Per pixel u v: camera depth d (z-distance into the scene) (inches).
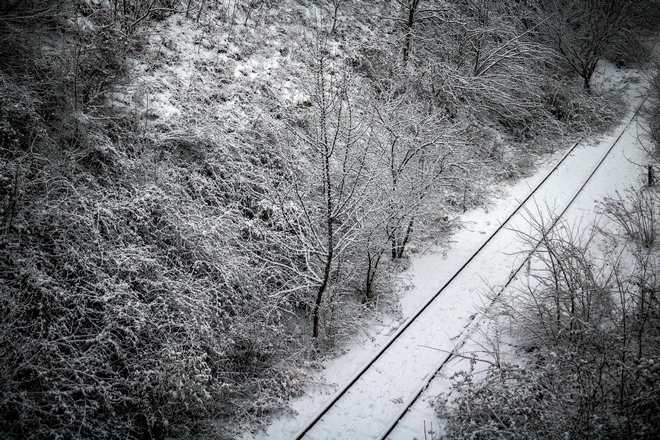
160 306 332.2
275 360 361.7
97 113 381.7
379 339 400.2
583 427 281.4
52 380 269.1
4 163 310.7
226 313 355.3
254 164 455.8
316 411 330.6
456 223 552.7
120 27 447.8
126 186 368.2
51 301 295.9
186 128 420.2
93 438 271.6
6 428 251.4
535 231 526.3
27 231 303.3
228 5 566.9
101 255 319.6
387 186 446.9
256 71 528.1
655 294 346.9
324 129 352.2
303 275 376.5
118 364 307.0
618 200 558.9
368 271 434.0
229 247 382.6
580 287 355.6
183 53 491.2
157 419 293.4
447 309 427.8
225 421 326.6
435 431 316.2
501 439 292.0
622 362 292.5
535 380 316.2
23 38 373.1
